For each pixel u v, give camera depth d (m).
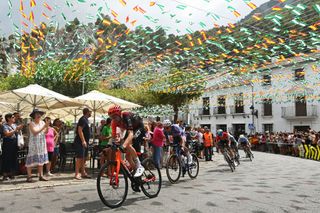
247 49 10.75
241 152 20.94
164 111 32.75
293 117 28.78
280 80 25.48
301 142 17.67
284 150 20.69
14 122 7.93
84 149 7.54
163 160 10.52
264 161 13.95
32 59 13.40
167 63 14.40
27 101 9.23
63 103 9.88
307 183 7.18
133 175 5.00
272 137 23.02
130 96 24.45
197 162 8.17
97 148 8.92
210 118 36.62
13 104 10.84
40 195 5.50
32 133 6.81
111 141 5.01
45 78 18.86
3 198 5.23
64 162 9.37
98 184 4.42
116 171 4.70
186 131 11.68
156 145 8.41
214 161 13.39
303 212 4.36
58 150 9.00
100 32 9.73
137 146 7.55
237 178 8.04
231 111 34.25
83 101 10.57
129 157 5.07
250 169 10.47
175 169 7.26
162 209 4.46
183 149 7.61
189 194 5.65
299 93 24.81
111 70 17.72
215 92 32.75
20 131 7.84
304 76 23.61
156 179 5.56
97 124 20.28
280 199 5.24
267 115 31.16
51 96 8.20
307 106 28.03
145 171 5.40
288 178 8.08
